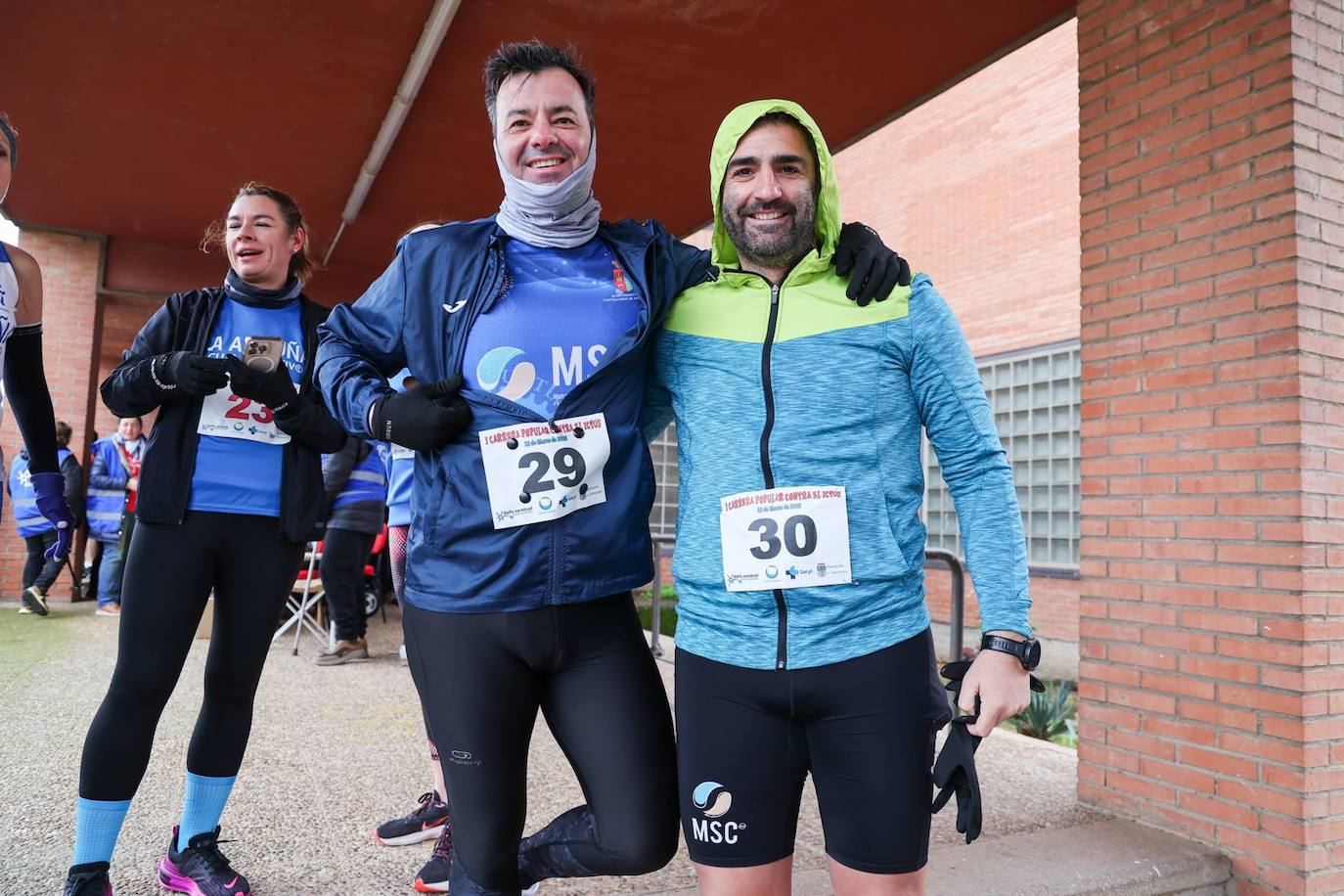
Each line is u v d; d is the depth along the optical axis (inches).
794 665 54.1
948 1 147.9
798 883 88.1
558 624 57.6
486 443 56.8
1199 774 113.8
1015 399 373.7
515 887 61.1
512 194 61.0
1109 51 129.8
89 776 74.7
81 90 187.3
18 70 179.3
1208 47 117.5
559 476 56.6
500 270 60.2
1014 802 124.8
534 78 60.6
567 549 57.0
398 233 278.4
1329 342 109.0
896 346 56.9
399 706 155.4
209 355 83.9
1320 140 110.0
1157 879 101.7
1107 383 127.8
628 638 61.6
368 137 207.3
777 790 55.9
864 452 55.8
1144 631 121.3
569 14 155.6
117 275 291.6
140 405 78.3
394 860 90.4
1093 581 128.3
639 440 60.9
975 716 52.1
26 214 269.7
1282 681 106.5
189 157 221.3
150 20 160.1
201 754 80.8
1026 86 371.9
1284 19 109.8
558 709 60.6
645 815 57.7
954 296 402.3
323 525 86.9
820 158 60.4
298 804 105.7
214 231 98.0
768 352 57.5
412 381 69.1
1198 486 116.0
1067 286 353.4
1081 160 133.6
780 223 58.7
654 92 183.9
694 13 154.8
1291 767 105.1
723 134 60.7
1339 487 108.7
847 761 53.9
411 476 100.1
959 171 402.3
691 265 64.6
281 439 83.8
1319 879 104.3
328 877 85.7
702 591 57.6
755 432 56.6
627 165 223.5
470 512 56.8
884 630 54.4
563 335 59.1
